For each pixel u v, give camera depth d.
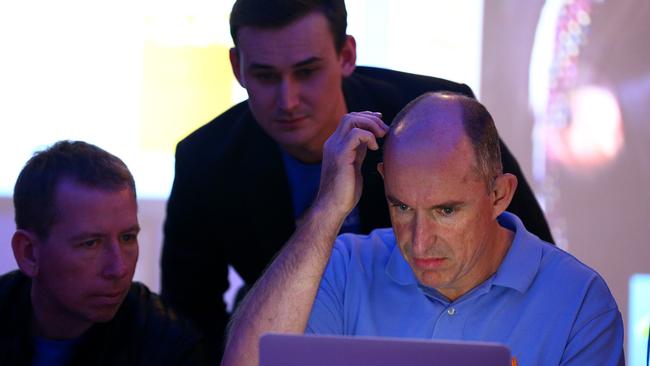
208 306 4.70
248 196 4.40
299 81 3.93
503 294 3.00
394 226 2.85
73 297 3.43
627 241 6.16
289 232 4.38
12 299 3.67
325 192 3.07
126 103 6.58
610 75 6.10
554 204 6.21
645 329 6.13
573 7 6.11
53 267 3.42
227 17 6.54
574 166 6.18
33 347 3.61
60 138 6.54
